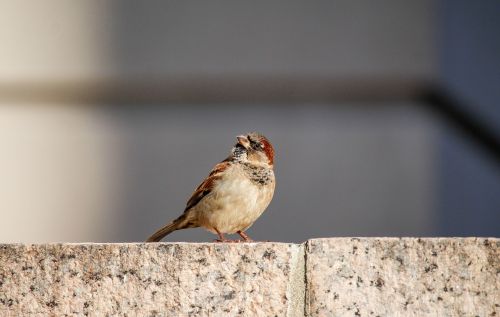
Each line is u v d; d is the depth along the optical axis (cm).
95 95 1238
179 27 1234
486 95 1234
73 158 1227
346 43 1219
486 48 1232
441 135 1220
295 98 1226
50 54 1230
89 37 1236
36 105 1232
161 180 1219
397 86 1214
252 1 1234
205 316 495
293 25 1226
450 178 1225
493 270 487
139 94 1237
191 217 767
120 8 1236
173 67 1229
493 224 1242
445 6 1218
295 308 495
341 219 1206
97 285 503
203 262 500
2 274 506
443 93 1211
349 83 1220
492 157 1262
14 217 1214
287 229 1198
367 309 488
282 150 1216
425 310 486
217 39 1231
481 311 484
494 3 1241
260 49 1227
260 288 496
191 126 1226
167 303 497
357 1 1220
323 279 492
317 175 1209
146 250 504
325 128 1218
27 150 1225
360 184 1209
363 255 493
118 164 1226
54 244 509
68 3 1238
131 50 1232
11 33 1232
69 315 501
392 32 1215
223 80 1228
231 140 1227
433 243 491
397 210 1208
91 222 1218
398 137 1215
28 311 502
